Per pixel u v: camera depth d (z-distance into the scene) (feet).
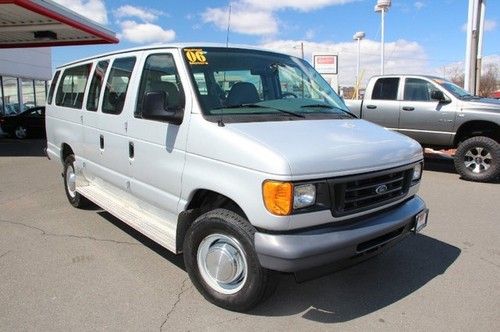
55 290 13.53
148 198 15.03
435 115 32.04
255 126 12.23
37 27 53.11
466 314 12.28
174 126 13.33
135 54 16.06
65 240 17.80
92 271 14.89
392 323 11.85
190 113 12.83
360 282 14.21
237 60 14.60
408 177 13.24
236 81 14.06
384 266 15.46
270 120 12.90
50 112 23.94
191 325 11.69
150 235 14.15
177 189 13.38
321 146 11.32
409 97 33.63
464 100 31.40
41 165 36.86
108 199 18.03
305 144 11.28
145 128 14.65
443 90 32.14
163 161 13.87
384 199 12.41
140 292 13.43
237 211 12.44
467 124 31.04
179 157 13.15
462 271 15.10
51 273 14.73
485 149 29.53
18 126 62.03
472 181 30.32
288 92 15.30
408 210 13.07
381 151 12.15
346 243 11.05
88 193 19.25
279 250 10.58
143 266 15.29
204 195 12.98
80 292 13.42
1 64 78.79
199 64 13.73
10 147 50.96
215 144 11.89
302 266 10.66
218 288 12.44
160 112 12.95
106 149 17.40
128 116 15.62
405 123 33.60
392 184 12.64
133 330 11.46
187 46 14.16
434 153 41.11
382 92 35.04
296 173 10.45
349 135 12.64
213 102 13.02
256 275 11.42
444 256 16.40
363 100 35.83
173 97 13.79
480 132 30.83
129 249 16.83
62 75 23.17
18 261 15.71
